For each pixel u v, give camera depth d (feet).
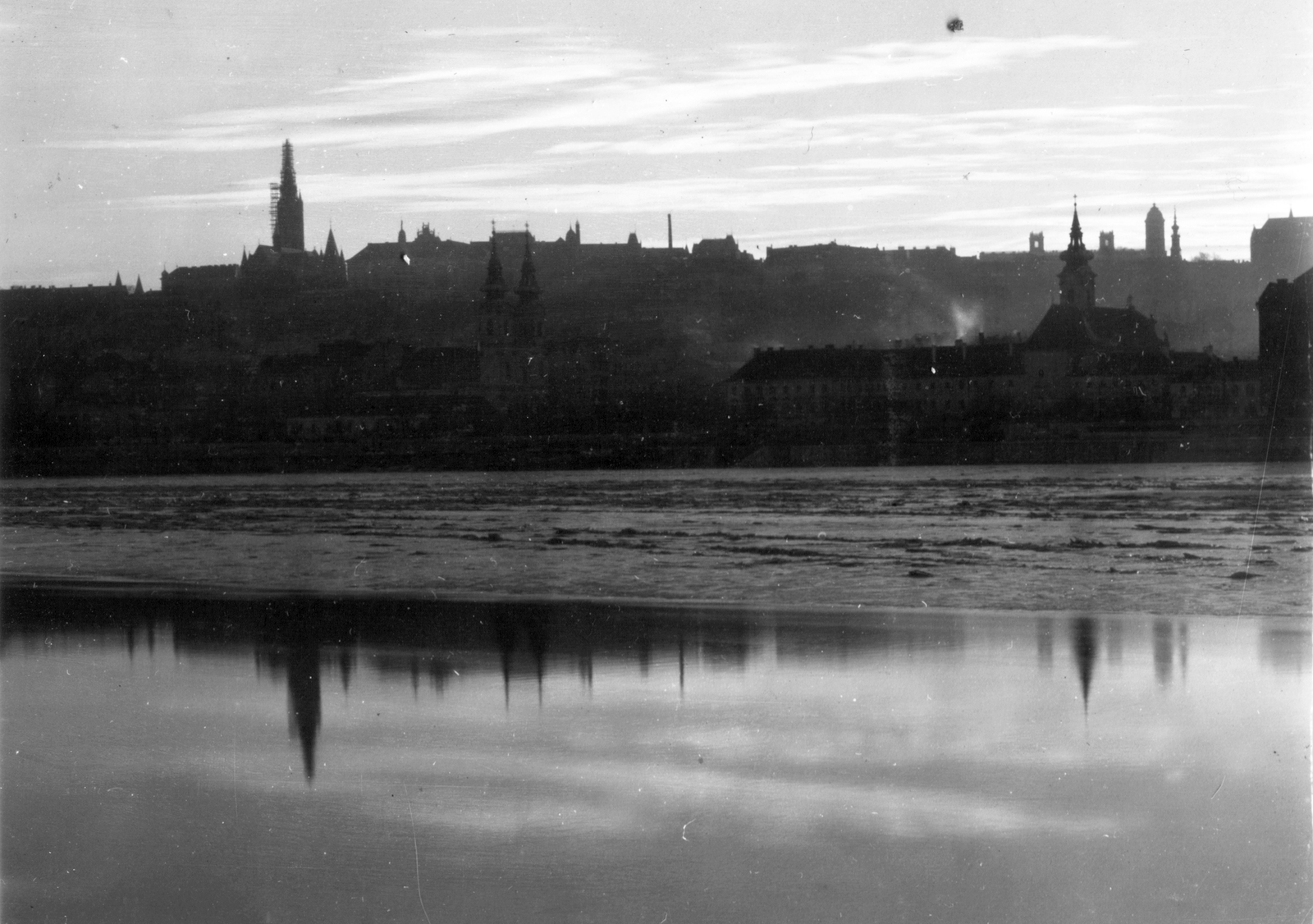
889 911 34.78
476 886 36.83
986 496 283.38
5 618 88.22
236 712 57.26
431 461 456.45
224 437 459.73
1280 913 34.17
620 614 87.92
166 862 39.22
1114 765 46.26
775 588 115.24
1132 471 366.22
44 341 458.09
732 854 38.68
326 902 36.14
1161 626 78.43
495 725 53.93
